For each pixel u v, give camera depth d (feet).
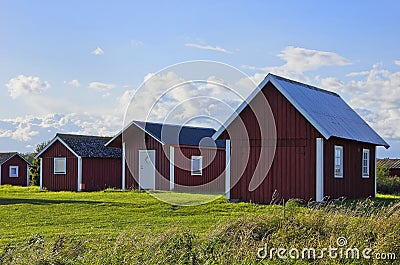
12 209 65.67
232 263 31.73
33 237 38.83
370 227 39.14
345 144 79.61
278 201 75.05
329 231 38.60
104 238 41.65
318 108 78.59
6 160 185.06
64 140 120.78
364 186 86.53
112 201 74.18
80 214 60.54
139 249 33.27
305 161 73.77
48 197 85.05
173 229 38.86
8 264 30.94
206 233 40.52
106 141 128.88
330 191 74.43
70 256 32.99
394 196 93.76
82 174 118.11
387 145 92.38
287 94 75.05
